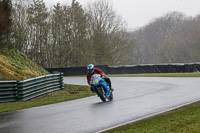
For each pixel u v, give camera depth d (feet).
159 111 41.42
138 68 197.36
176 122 32.96
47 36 268.21
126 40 270.46
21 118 41.42
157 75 153.48
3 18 100.99
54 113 44.68
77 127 33.24
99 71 57.67
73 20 269.23
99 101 58.80
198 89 70.23
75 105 54.03
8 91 66.90
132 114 40.06
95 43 257.75
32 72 104.63
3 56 102.12
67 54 268.21
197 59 339.16
